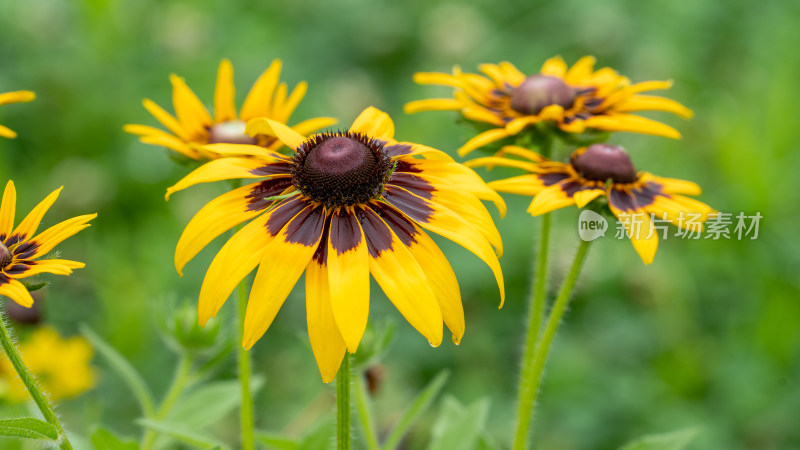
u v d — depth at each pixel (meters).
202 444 2.06
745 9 5.47
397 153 1.74
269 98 2.37
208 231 1.61
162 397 3.80
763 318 3.97
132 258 4.33
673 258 4.21
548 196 1.99
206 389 2.56
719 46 5.37
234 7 5.95
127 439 2.12
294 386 3.86
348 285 1.50
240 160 1.73
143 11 5.68
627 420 3.82
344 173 1.64
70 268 1.54
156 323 2.49
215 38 5.73
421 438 3.58
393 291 1.52
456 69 2.44
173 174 4.68
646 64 5.09
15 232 1.65
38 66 5.15
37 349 3.08
